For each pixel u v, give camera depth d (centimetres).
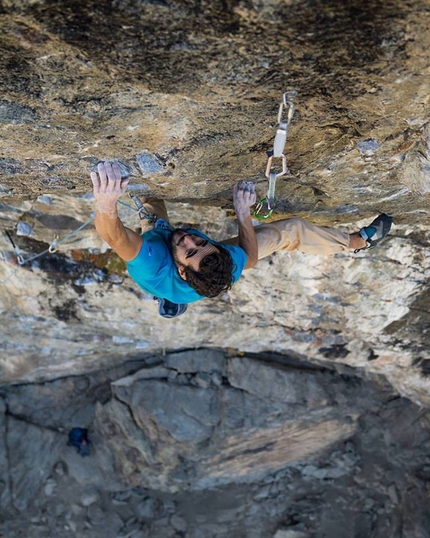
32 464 1138
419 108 330
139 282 379
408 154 389
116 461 1145
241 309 795
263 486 1154
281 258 695
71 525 1143
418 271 668
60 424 1145
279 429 1034
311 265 692
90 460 1151
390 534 1088
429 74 296
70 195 550
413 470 1092
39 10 254
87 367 1033
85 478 1145
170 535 1142
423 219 530
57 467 1153
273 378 1002
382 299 725
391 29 265
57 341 892
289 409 1012
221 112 337
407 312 747
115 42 275
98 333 867
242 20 261
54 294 770
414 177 408
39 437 1134
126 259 364
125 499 1162
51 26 264
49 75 300
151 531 1146
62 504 1150
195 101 325
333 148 388
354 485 1131
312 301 754
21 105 326
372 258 661
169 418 1023
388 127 354
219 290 360
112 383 1050
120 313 807
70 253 718
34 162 401
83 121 342
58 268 728
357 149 387
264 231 423
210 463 1082
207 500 1159
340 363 977
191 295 376
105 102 323
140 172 411
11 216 633
